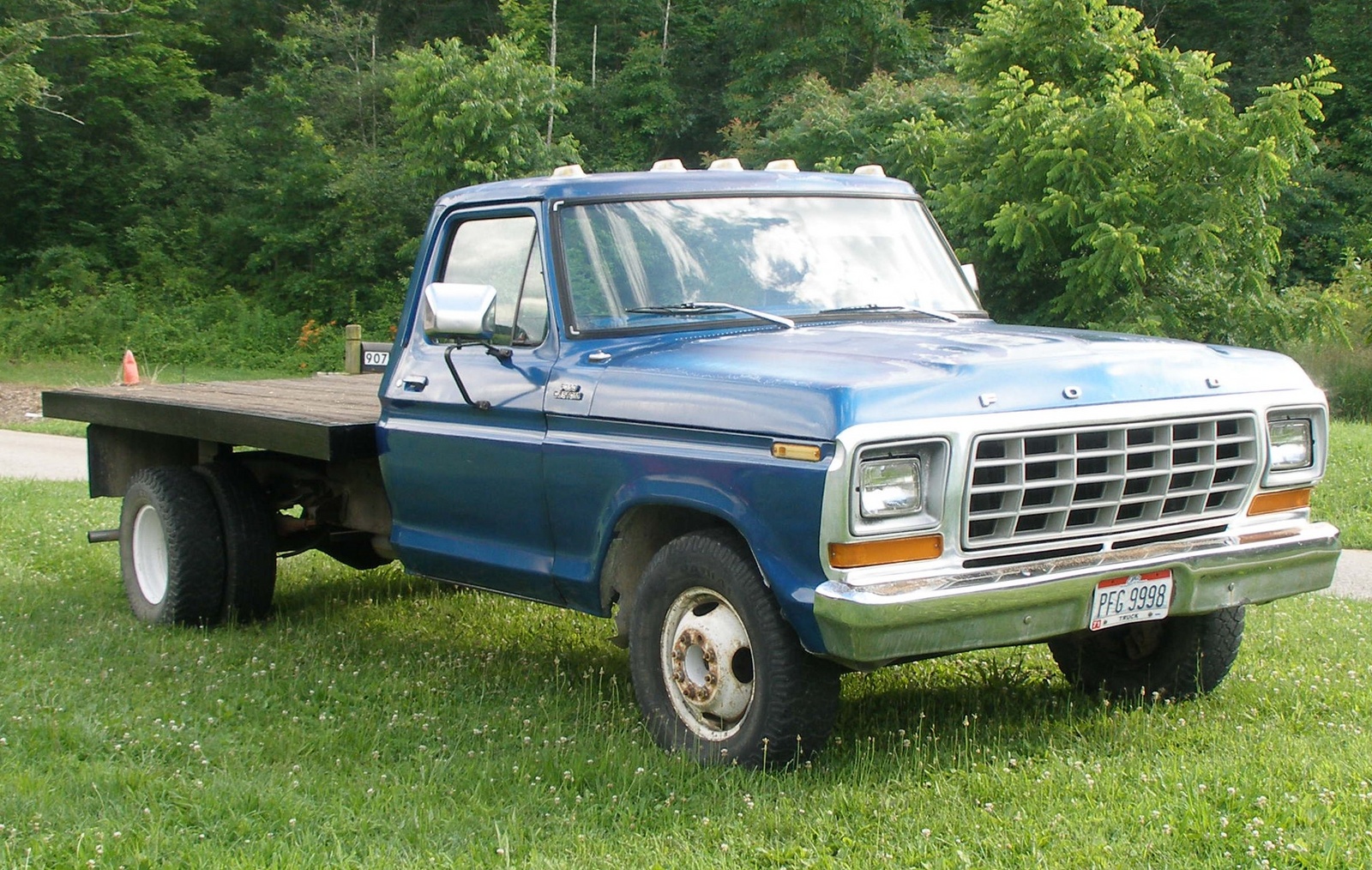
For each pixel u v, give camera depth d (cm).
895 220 601
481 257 575
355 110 3938
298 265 3909
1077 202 1631
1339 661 604
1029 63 1792
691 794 436
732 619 457
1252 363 494
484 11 4512
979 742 491
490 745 493
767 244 557
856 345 475
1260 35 3884
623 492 481
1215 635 534
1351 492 1158
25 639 654
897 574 412
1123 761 454
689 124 4122
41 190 3928
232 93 4441
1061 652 584
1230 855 359
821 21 3897
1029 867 359
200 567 701
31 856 382
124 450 805
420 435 577
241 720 533
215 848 396
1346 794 398
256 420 643
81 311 3534
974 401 422
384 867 378
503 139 3167
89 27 3794
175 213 3972
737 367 458
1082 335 516
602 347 516
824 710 441
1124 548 454
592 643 667
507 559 547
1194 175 1664
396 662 632
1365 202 3381
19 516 1055
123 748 490
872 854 377
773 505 422
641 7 4409
